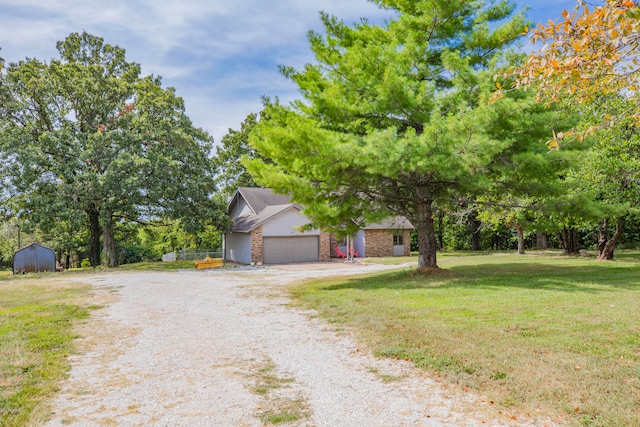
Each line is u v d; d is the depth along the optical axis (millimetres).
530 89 12023
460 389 5016
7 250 50688
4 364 6402
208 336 8156
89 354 7062
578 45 3930
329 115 14781
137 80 32938
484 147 11062
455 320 8102
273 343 7504
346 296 11852
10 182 25562
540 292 10672
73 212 25531
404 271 17078
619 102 15539
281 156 13164
